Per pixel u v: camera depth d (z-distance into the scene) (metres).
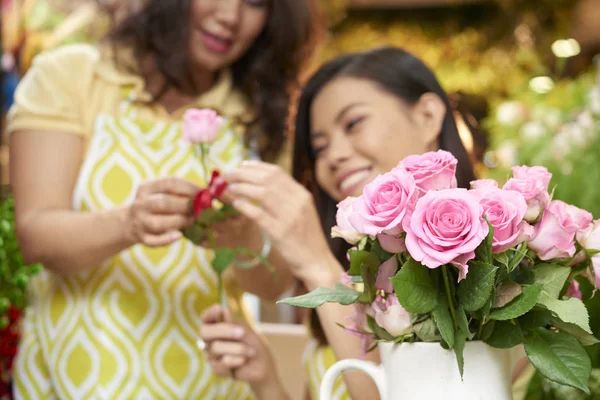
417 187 0.78
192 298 1.49
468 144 1.44
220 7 1.47
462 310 0.77
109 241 1.31
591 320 1.33
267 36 1.64
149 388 1.42
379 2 6.30
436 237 0.74
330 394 0.87
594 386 1.06
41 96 1.45
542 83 2.37
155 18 1.48
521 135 2.24
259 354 1.36
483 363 0.79
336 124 1.30
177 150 1.51
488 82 6.01
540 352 0.78
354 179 1.28
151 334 1.44
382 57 1.32
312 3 1.73
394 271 0.82
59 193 1.42
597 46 5.15
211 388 1.48
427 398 0.80
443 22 6.35
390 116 1.28
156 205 1.24
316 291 0.84
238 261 1.35
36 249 1.37
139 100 1.50
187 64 1.50
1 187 1.83
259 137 1.64
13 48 2.57
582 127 1.92
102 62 1.51
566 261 0.81
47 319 1.45
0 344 1.45
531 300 0.75
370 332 0.87
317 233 1.16
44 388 1.46
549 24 5.96
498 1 6.20
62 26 2.51
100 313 1.43
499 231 0.76
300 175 1.41
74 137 1.46
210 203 1.23
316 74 1.36
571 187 1.85
